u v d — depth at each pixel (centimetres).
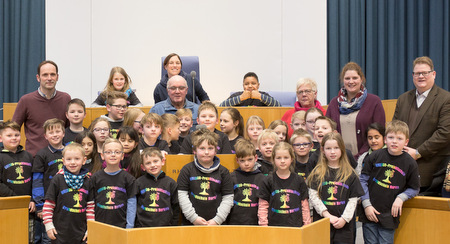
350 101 365
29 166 347
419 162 346
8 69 677
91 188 314
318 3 677
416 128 353
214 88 700
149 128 346
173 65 478
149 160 308
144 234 250
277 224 300
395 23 672
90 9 689
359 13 675
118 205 307
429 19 662
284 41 690
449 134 335
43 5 674
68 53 680
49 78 391
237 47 700
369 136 343
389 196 310
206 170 314
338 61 677
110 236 257
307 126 357
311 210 315
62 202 310
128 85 490
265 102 498
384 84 677
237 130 380
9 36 679
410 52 665
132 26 696
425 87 352
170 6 699
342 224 296
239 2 700
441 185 337
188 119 382
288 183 304
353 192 302
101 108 438
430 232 307
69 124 406
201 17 700
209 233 257
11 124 342
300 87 399
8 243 307
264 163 335
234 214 316
